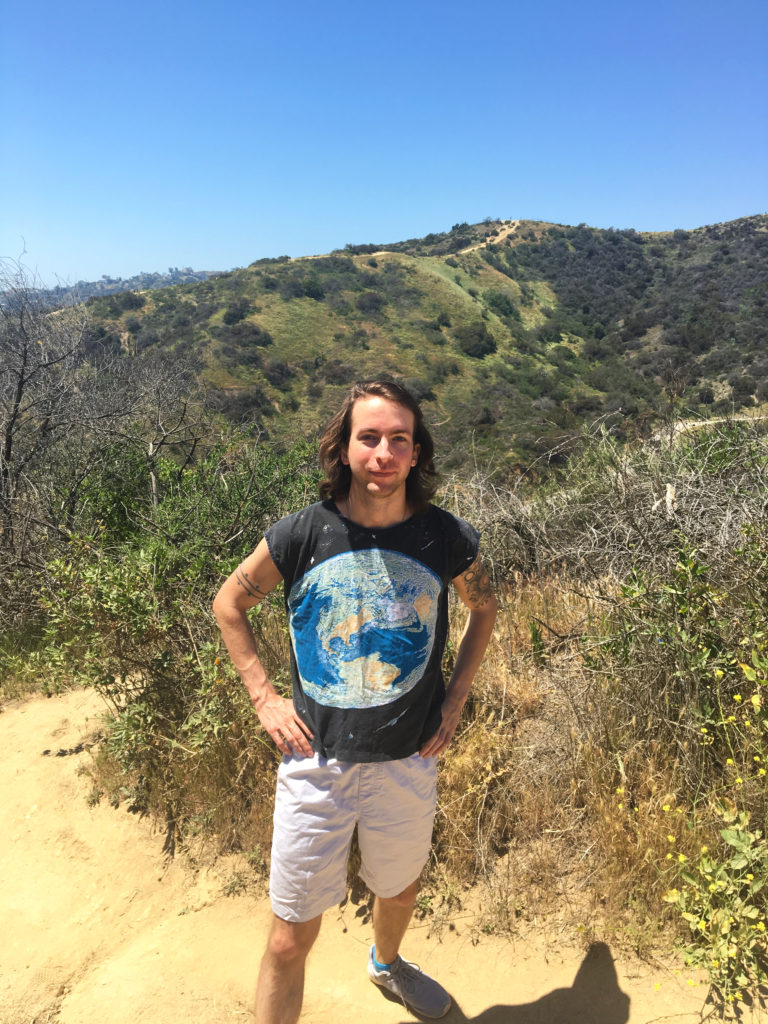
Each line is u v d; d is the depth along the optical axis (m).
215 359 37.09
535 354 50.81
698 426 4.79
